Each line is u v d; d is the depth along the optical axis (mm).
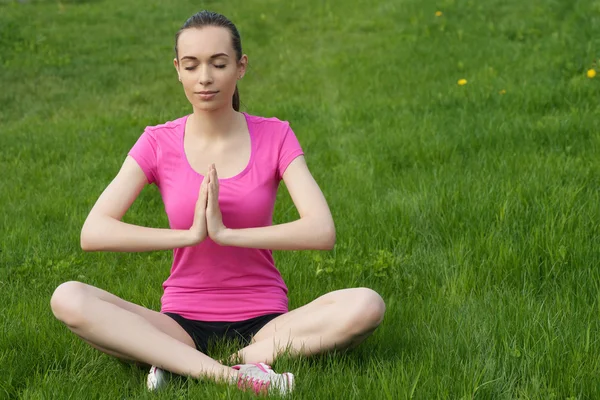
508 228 4805
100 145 8320
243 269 3551
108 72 12195
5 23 14594
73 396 3170
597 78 8742
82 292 3281
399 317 3918
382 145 7301
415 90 9812
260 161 3551
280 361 3295
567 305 3826
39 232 5656
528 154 6418
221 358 3457
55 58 12852
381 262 4637
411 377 3154
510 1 13906
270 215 3598
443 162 6711
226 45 3373
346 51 12461
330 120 8852
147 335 3250
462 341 3492
